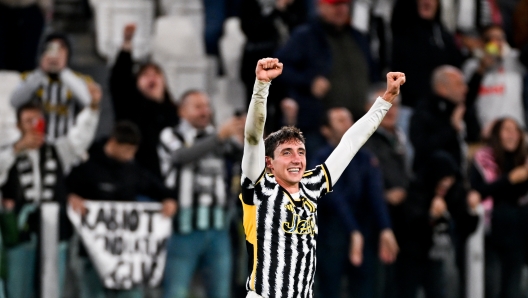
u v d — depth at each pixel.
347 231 29.91
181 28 38.09
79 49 39.16
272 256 17.91
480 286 32.62
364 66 34.00
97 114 30.95
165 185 30.23
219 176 30.50
